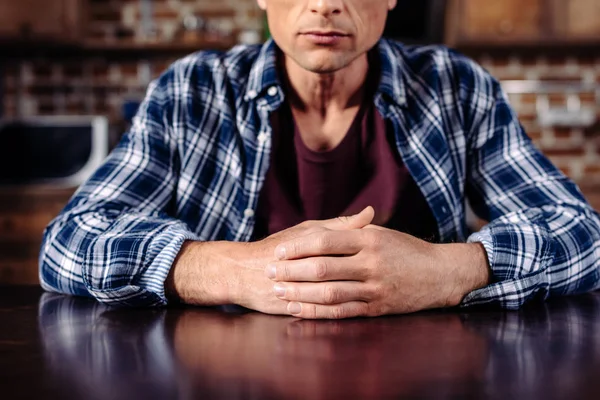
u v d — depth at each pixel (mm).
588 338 638
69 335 663
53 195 2592
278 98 1170
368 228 819
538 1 3090
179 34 3096
